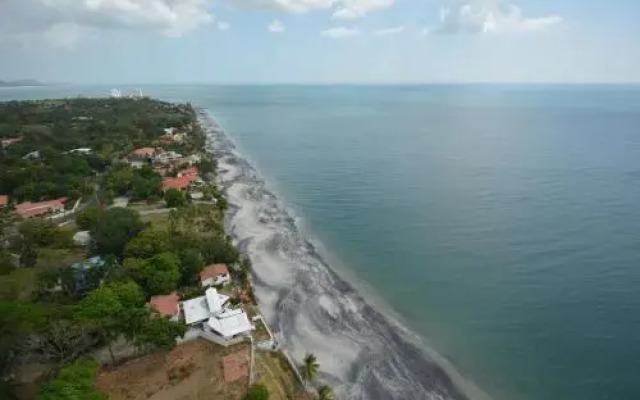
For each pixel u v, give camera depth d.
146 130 189.62
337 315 61.91
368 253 82.31
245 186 122.94
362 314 62.62
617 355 53.84
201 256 68.88
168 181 111.94
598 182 123.12
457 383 49.84
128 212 80.12
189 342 53.62
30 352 48.00
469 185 123.81
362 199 113.81
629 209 100.88
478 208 104.56
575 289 68.31
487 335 58.28
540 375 50.97
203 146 170.62
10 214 91.81
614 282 69.88
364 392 47.94
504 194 114.38
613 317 61.16
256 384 45.53
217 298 58.44
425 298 67.12
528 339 57.28
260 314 60.12
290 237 87.94
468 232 90.75
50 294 60.09
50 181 107.69
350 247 85.00
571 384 49.50
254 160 163.50
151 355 51.03
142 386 46.28
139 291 57.88
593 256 78.38
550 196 111.81
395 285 71.00
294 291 67.19
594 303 64.50
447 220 97.56
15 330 45.75
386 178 133.88
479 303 65.56
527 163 149.50
